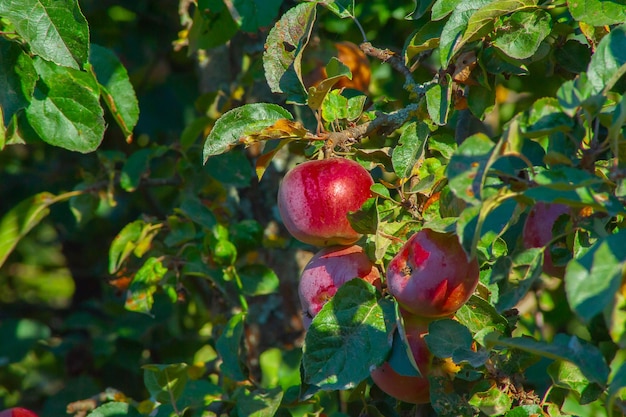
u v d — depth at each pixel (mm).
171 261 1704
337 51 1727
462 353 1337
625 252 1197
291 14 1433
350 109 1454
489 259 1356
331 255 1393
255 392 1513
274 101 1863
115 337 1938
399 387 1394
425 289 1330
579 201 1227
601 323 1364
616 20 1377
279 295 1919
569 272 1198
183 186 1783
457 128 1585
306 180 1388
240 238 1730
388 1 1804
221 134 1394
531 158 1456
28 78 1417
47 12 1379
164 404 1513
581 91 1264
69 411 1638
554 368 1355
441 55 1391
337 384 1342
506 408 1359
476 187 1235
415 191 1388
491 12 1380
